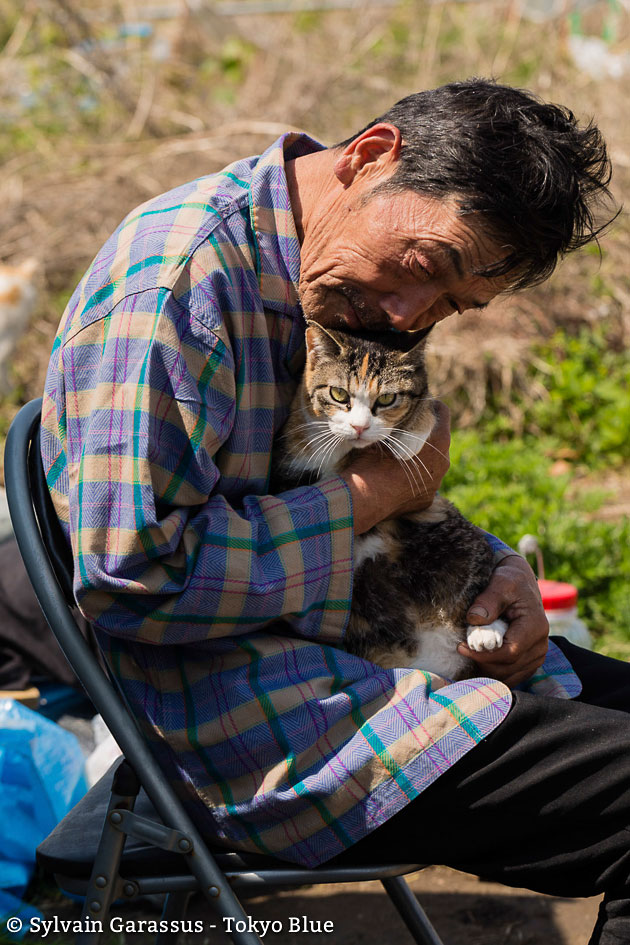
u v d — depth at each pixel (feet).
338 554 5.47
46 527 5.52
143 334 5.08
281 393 6.57
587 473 16.79
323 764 5.10
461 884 8.49
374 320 6.44
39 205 20.18
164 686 5.38
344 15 26.08
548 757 5.02
